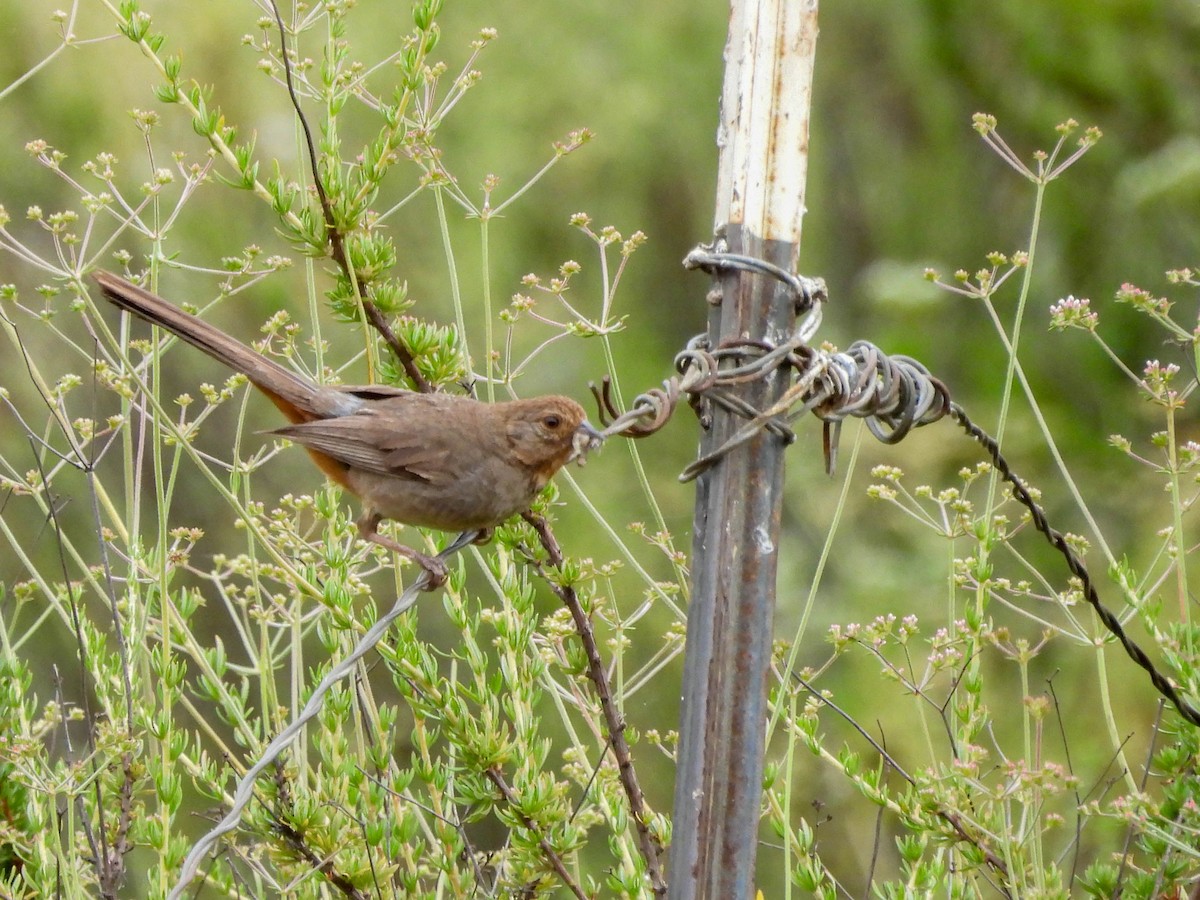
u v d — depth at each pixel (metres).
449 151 17.45
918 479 16.30
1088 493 16.30
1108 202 18.42
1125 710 13.64
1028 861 8.11
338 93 8.52
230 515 15.23
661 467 16.72
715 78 18.47
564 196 17.77
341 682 8.26
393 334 8.45
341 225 7.97
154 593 9.07
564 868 7.71
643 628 14.91
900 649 13.59
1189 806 6.84
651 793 13.75
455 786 8.32
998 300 18.20
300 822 7.20
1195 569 14.45
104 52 15.70
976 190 19.08
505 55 18.02
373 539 8.38
